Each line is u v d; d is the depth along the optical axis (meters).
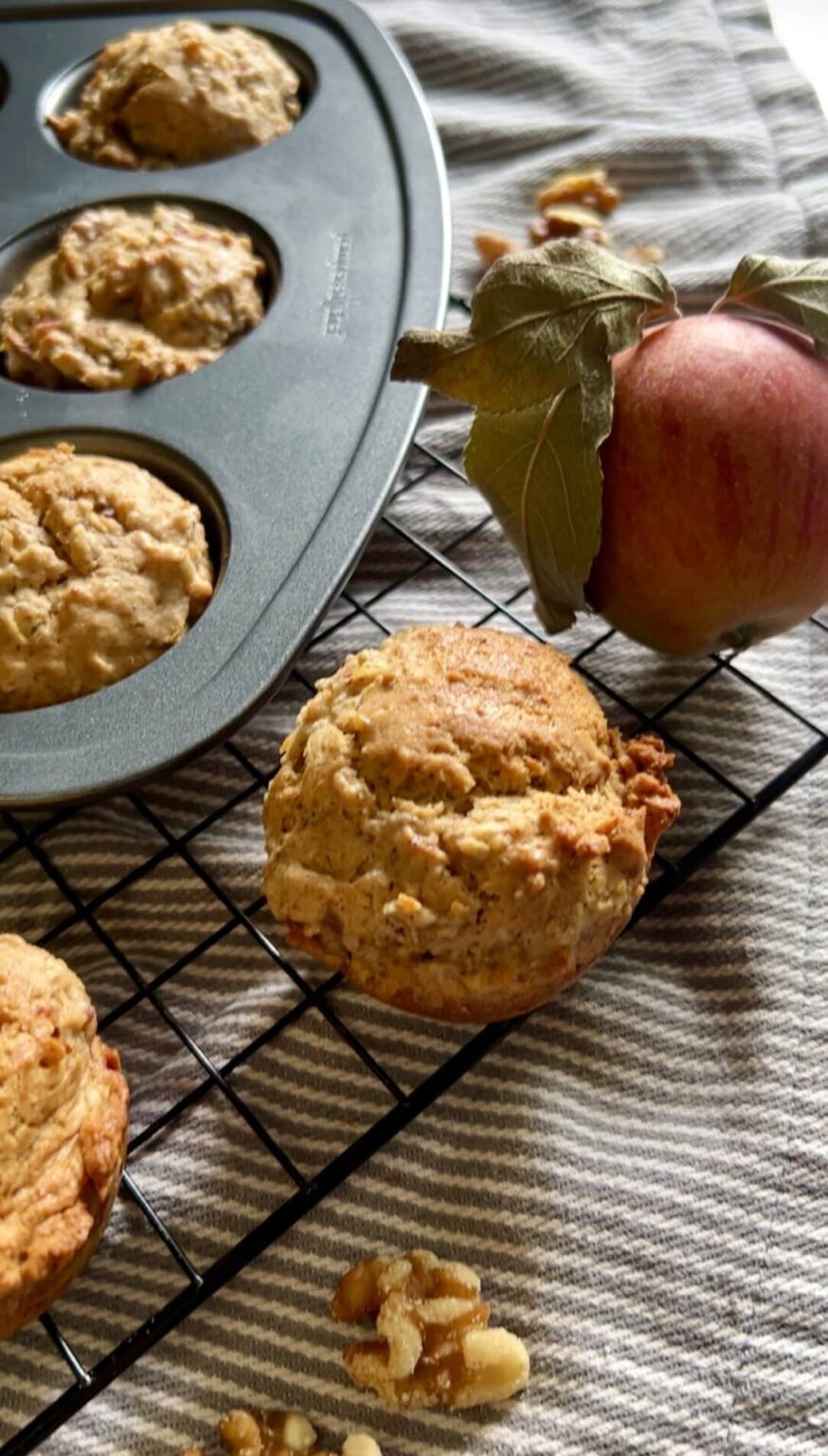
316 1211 0.36
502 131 0.54
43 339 0.43
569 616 0.39
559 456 0.36
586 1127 0.37
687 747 0.41
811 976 0.38
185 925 0.39
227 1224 0.36
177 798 0.41
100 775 0.36
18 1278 0.32
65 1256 0.32
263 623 0.38
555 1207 0.36
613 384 0.36
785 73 0.54
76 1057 0.34
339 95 0.48
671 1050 0.37
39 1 0.52
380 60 0.49
